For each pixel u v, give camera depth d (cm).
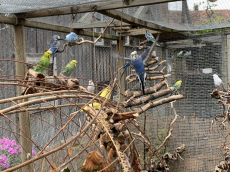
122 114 149
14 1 245
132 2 250
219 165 278
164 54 486
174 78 482
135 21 335
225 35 466
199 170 392
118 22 376
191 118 450
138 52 503
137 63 252
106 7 259
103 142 164
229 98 263
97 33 392
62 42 375
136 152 174
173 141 427
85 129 115
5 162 256
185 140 430
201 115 460
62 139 341
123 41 458
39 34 342
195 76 481
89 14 344
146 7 315
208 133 436
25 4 256
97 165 138
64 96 147
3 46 298
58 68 359
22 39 287
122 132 169
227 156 278
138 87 447
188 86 479
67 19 344
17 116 310
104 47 443
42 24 317
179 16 338
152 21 348
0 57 294
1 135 302
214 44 479
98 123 146
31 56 329
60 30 349
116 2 254
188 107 465
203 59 484
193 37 465
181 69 486
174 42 481
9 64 305
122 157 128
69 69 294
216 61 477
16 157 300
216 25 382
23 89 184
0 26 294
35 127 324
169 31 423
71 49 381
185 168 398
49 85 179
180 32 439
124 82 441
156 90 254
